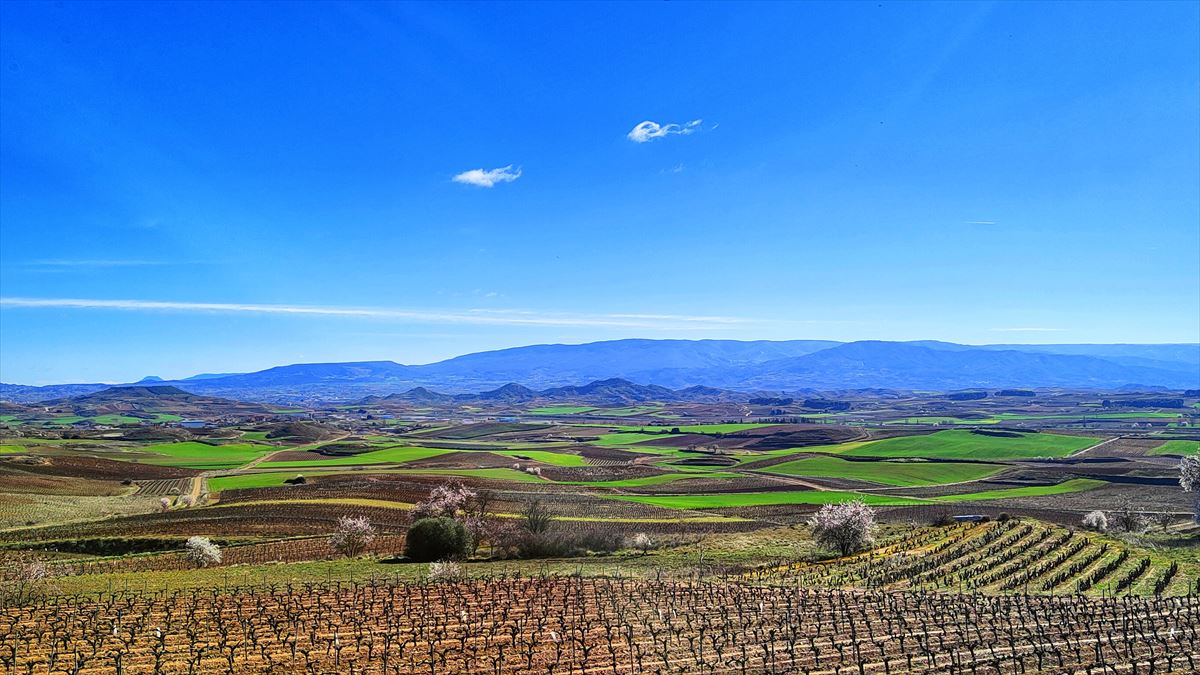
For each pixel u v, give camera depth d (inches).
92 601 1812.3
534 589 1935.3
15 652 1369.3
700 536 3496.6
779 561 2731.3
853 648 1373.0
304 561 2763.3
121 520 3826.3
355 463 7047.2
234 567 2518.5
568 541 2989.7
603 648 1387.8
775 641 1429.6
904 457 7588.6
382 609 1715.1
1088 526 3511.3
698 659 1316.4
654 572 2415.1
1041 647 1326.3
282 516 3924.7
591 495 5004.9
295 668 1282.0
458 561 2719.0
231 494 4867.1
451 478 5689.0
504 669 1272.1
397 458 7475.4
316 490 4940.9
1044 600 1790.1
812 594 1888.5
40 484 5123.0
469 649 1386.6
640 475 6387.8
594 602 1787.6
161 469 6422.2
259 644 1419.8
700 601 1797.5
